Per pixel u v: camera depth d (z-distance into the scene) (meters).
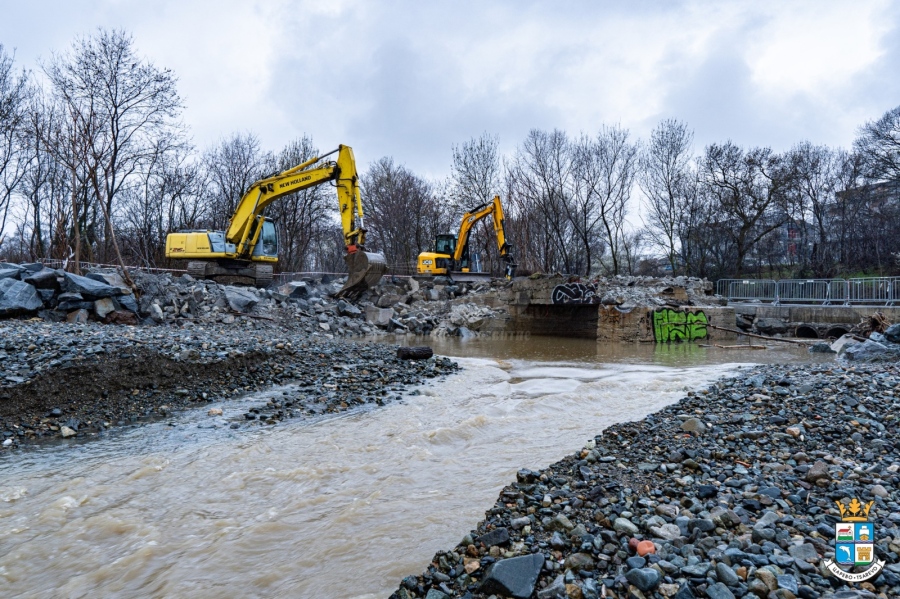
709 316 23.77
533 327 25.59
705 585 3.03
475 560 3.47
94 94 27.05
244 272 25.80
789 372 10.51
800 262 42.59
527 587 3.10
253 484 5.00
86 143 23.00
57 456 5.77
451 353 16.84
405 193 49.47
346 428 6.98
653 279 26.62
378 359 12.02
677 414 7.33
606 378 11.22
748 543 3.52
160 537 3.92
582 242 46.50
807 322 25.55
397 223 48.97
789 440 5.92
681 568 3.22
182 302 19.89
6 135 25.86
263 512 4.38
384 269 25.62
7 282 15.40
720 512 3.93
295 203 39.97
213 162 40.81
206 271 25.20
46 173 29.98
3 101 25.36
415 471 5.30
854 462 5.21
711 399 8.18
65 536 3.95
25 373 7.29
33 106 25.86
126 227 38.62
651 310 22.22
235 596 3.18
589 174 38.62
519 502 4.34
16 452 5.89
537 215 40.84
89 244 28.08
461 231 31.77
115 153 27.53
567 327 24.88
